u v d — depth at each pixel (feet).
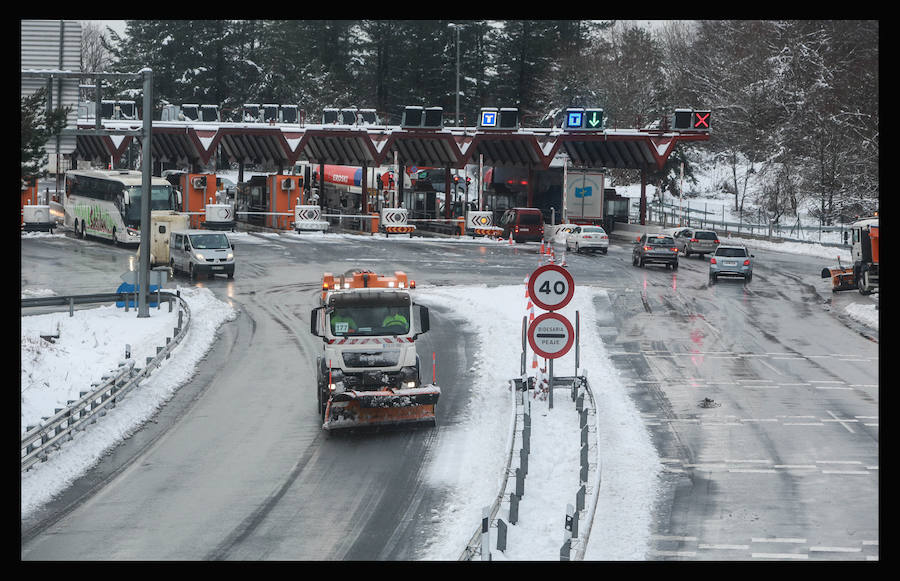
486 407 143.84
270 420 139.03
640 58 635.66
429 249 367.66
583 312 228.43
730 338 201.87
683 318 225.76
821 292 275.80
